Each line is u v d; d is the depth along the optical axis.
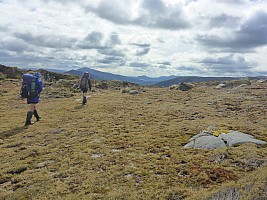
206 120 20.38
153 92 43.16
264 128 17.28
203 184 9.34
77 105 29.11
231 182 8.85
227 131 15.59
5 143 15.28
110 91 45.34
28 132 17.52
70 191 9.03
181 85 52.50
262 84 48.44
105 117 22.03
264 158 11.25
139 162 11.48
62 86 49.41
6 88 45.69
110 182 9.55
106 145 14.22
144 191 8.69
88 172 10.54
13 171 11.05
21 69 73.19
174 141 14.65
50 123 20.14
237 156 11.69
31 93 20.14
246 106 26.72
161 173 10.38
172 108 26.42
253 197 7.29
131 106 27.98
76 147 13.90
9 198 8.67
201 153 12.49
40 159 12.29
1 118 22.66
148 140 14.91
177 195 8.42
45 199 8.45
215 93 40.53
